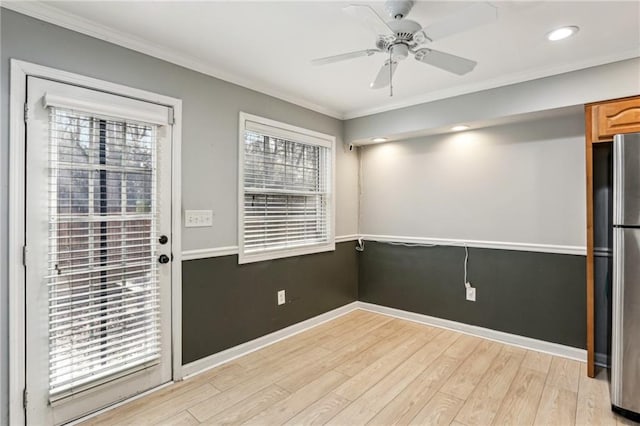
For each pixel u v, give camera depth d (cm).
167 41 222
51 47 187
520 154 304
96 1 177
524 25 199
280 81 290
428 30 161
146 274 226
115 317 210
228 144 275
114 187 212
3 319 174
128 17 193
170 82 238
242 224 286
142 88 223
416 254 370
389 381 242
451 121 312
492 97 288
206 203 260
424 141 364
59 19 188
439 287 353
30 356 181
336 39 219
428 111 327
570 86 252
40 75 183
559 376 248
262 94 303
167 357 237
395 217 387
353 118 387
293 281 335
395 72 269
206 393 226
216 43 225
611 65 236
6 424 175
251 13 189
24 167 179
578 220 276
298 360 275
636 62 228
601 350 262
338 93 320
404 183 380
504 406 211
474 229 331
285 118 324
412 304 372
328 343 310
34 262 182
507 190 311
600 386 233
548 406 211
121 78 213
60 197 190
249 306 293
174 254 240
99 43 204
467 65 193
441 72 269
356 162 415
